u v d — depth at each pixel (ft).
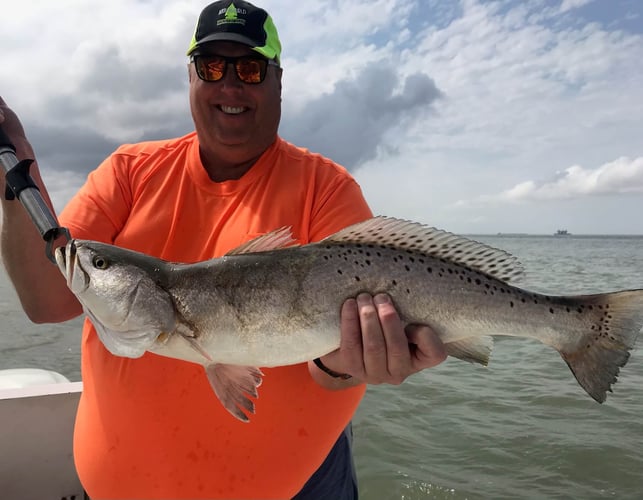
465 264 3.00
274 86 3.20
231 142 3.10
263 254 2.91
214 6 3.14
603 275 31.55
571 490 6.26
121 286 2.79
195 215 3.18
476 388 9.71
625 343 3.03
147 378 2.97
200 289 2.84
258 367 2.87
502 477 6.58
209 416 2.95
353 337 2.70
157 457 2.95
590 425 7.93
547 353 12.14
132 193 3.25
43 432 4.12
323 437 3.11
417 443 7.53
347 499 3.62
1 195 2.78
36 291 2.95
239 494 2.96
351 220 3.14
